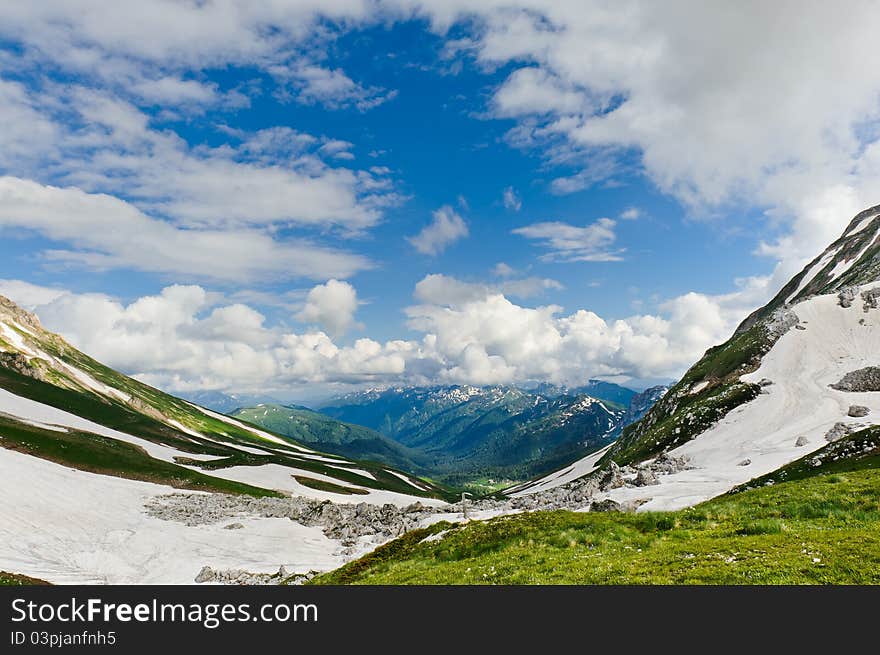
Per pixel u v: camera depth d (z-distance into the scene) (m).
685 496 56.31
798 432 94.25
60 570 47.91
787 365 131.00
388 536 58.91
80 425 146.25
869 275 163.00
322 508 79.88
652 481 67.50
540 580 20.98
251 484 129.88
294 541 62.41
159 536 61.94
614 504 40.41
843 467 57.97
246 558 54.44
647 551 22.73
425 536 40.69
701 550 21.06
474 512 61.38
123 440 148.00
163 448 162.88
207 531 65.75
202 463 150.12
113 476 100.25
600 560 22.42
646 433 162.62
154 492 92.38
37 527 60.78
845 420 91.25
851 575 16.27
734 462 85.50
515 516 36.44
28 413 136.25
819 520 24.36
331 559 54.41
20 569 45.91
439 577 25.36
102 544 58.12
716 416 121.00
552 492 78.44
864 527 21.81
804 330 141.62
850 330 135.12
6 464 81.81
